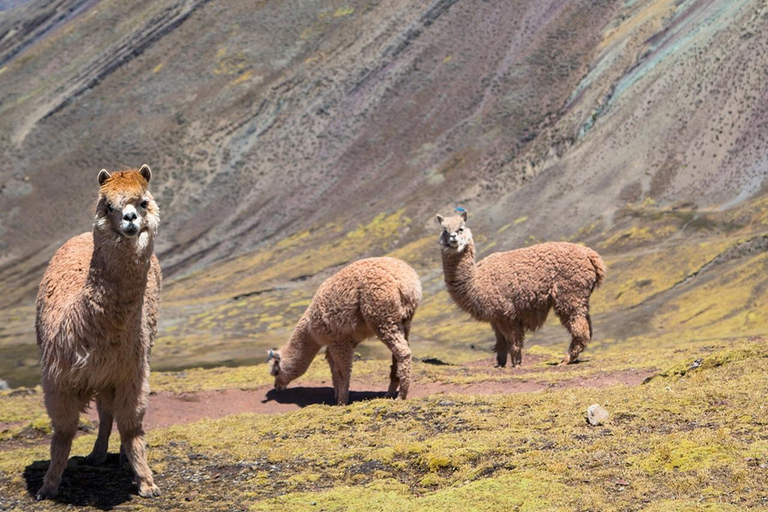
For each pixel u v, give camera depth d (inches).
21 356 4854.8
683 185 6417.3
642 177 6742.1
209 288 7180.1
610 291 4466.0
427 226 7800.2
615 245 5595.5
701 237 5300.2
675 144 6943.9
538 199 7175.2
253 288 6904.5
